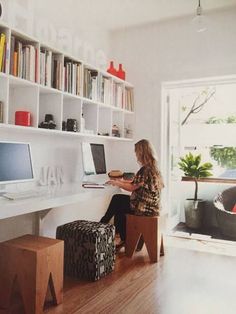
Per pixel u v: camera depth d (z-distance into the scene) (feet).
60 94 9.00
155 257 9.70
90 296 7.24
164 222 11.94
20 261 6.42
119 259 9.87
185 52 12.24
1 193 7.52
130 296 7.29
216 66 11.64
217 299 7.24
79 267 8.26
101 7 11.18
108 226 8.76
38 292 6.27
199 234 13.48
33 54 7.95
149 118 13.03
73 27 11.17
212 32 11.73
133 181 10.12
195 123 16.57
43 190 8.59
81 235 8.23
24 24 8.93
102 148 11.76
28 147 8.16
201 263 9.71
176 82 12.66
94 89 10.68
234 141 15.80
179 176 15.84
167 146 13.23
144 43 13.07
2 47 7.04
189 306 6.87
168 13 11.78
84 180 11.64
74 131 9.68
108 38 13.52
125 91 12.89
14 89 8.36
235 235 13.00
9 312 6.49
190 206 14.62
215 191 15.51
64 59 9.36
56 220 10.58
